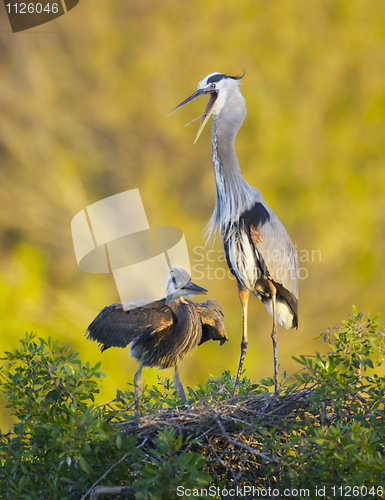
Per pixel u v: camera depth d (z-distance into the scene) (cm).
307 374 470
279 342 1789
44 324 1594
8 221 1808
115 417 493
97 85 2000
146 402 546
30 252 1705
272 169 1986
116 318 579
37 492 420
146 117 2002
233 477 440
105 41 1989
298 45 2094
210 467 472
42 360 470
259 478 471
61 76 1961
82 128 1967
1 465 458
